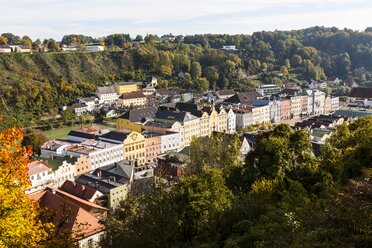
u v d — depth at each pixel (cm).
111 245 3716
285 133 6931
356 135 7456
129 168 12112
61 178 12862
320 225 2984
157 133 17788
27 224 2952
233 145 10088
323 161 6334
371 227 2700
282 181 5312
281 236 3039
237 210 4034
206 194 4247
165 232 3466
